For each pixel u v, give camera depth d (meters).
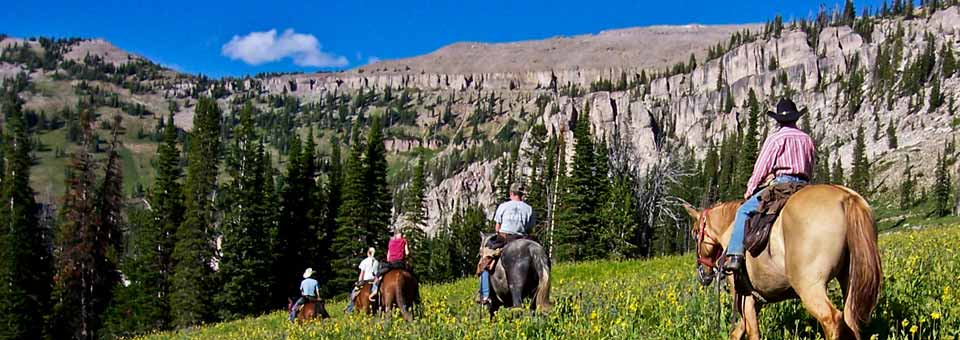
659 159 59.38
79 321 55.62
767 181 6.54
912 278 8.62
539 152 73.12
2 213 55.47
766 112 6.80
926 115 196.12
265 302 58.28
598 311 8.88
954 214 133.12
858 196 5.55
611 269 26.59
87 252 55.88
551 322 8.99
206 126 60.50
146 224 59.06
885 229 133.50
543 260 10.73
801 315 7.64
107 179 58.69
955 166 162.88
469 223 98.19
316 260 64.62
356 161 63.81
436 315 11.62
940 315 6.54
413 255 73.12
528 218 11.69
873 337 5.49
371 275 17.59
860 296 5.20
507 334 8.61
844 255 5.43
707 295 9.09
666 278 14.16
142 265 57.66
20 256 54.41
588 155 63.16
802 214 5.61
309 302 19.69
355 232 62.47
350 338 11.29
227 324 33.88
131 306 56.41
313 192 65.38
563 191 66.44
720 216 7.42
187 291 54.81
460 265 97.75
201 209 57.50
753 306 6.68
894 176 171.75
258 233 57.78
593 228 60.34
